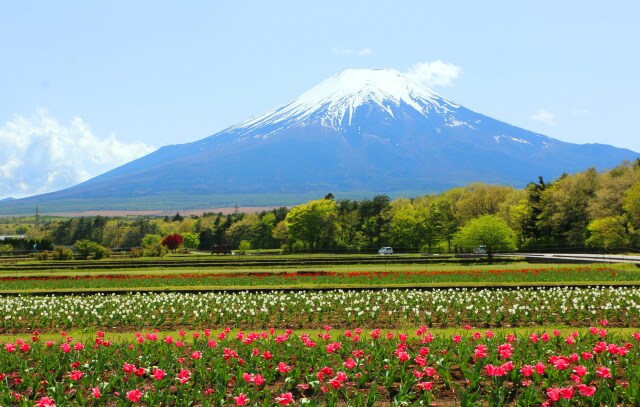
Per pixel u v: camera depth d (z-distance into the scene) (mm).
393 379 16859
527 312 29781
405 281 49656
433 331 26688
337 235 158875
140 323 31391
